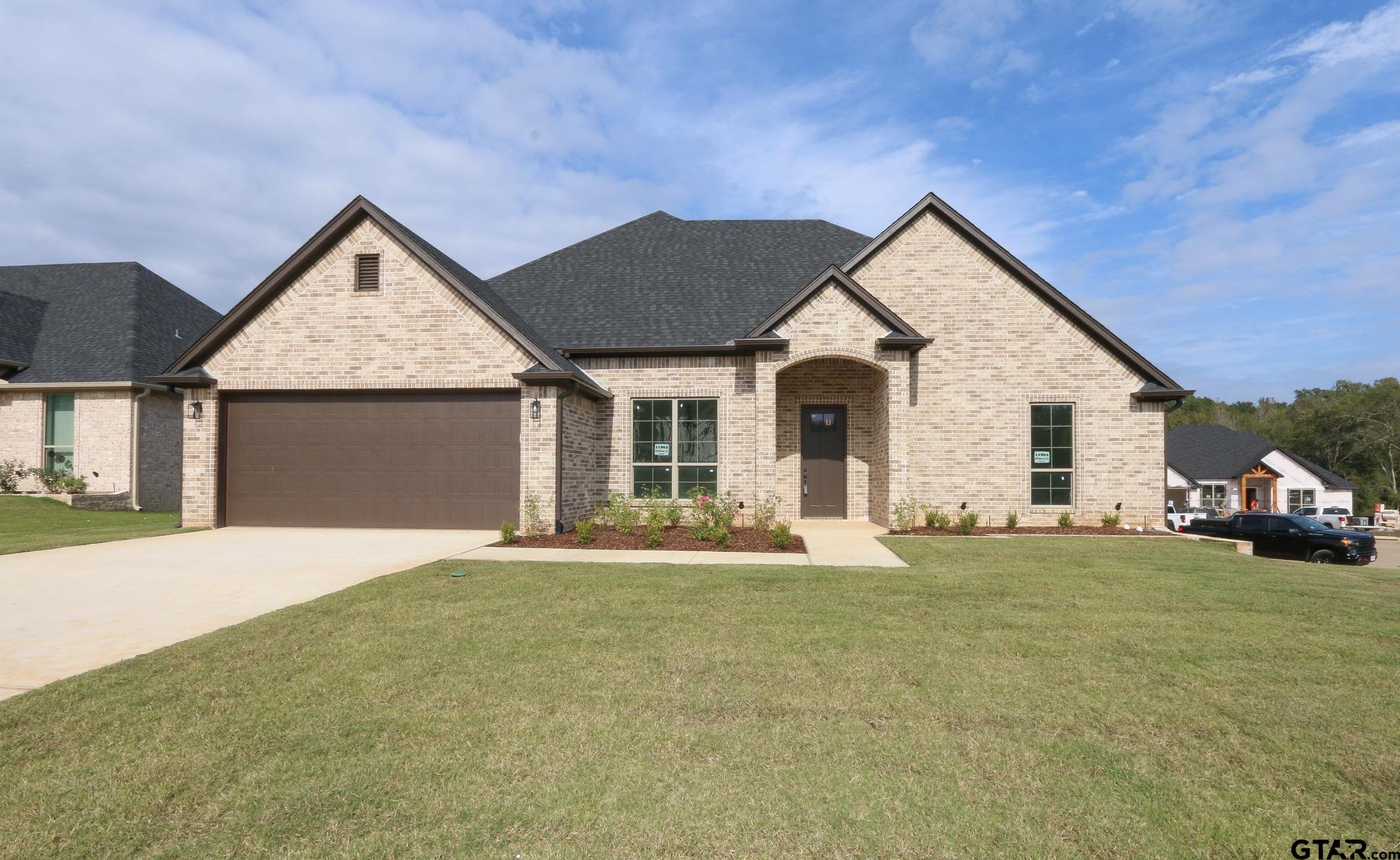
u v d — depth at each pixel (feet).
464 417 47.29
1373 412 197.98
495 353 46.44
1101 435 51.80
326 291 47.70
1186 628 22.17
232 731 14.21
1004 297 52.60
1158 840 10.58
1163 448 51.49
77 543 39.63
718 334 53.57
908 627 22.02
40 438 67.87
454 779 12.29
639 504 52.80
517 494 46.60
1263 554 63.77
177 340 77.71
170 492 72.28
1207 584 29.07
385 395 47.96
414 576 29.81
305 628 21.79
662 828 10.80
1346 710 15.58
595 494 52.95
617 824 10.91
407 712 15.21
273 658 18.80
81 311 75.72
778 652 19.35
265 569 32.22
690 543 41.09
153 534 44.39
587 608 24.34
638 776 12.42
